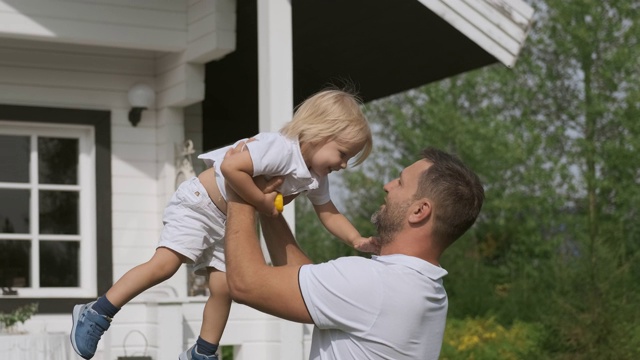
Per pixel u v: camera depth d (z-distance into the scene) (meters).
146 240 9.75
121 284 4.17
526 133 24.02
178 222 4.26
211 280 4.30
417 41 9.24
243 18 9.76
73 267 9.62
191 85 9.33
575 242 22.05
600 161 22.72
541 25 23.58
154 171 9.81
